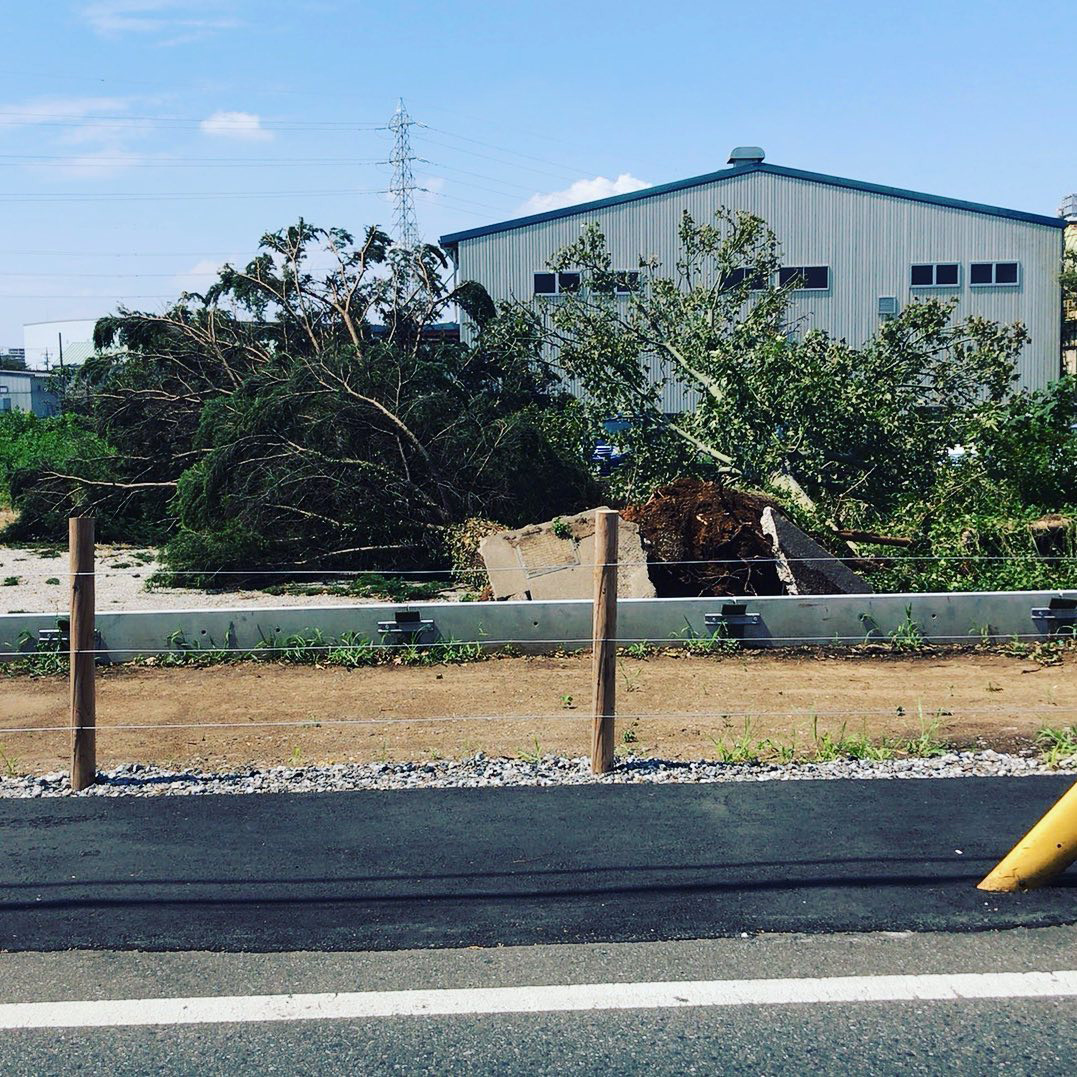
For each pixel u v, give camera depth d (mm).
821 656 9219
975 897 4305
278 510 13844
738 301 19094
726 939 3992
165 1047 3391
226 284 19719
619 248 35406
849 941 3973
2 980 3781
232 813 5344
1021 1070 3234
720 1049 3344
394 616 9281
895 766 6000
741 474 15180
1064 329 43844
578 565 10594
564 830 5023
